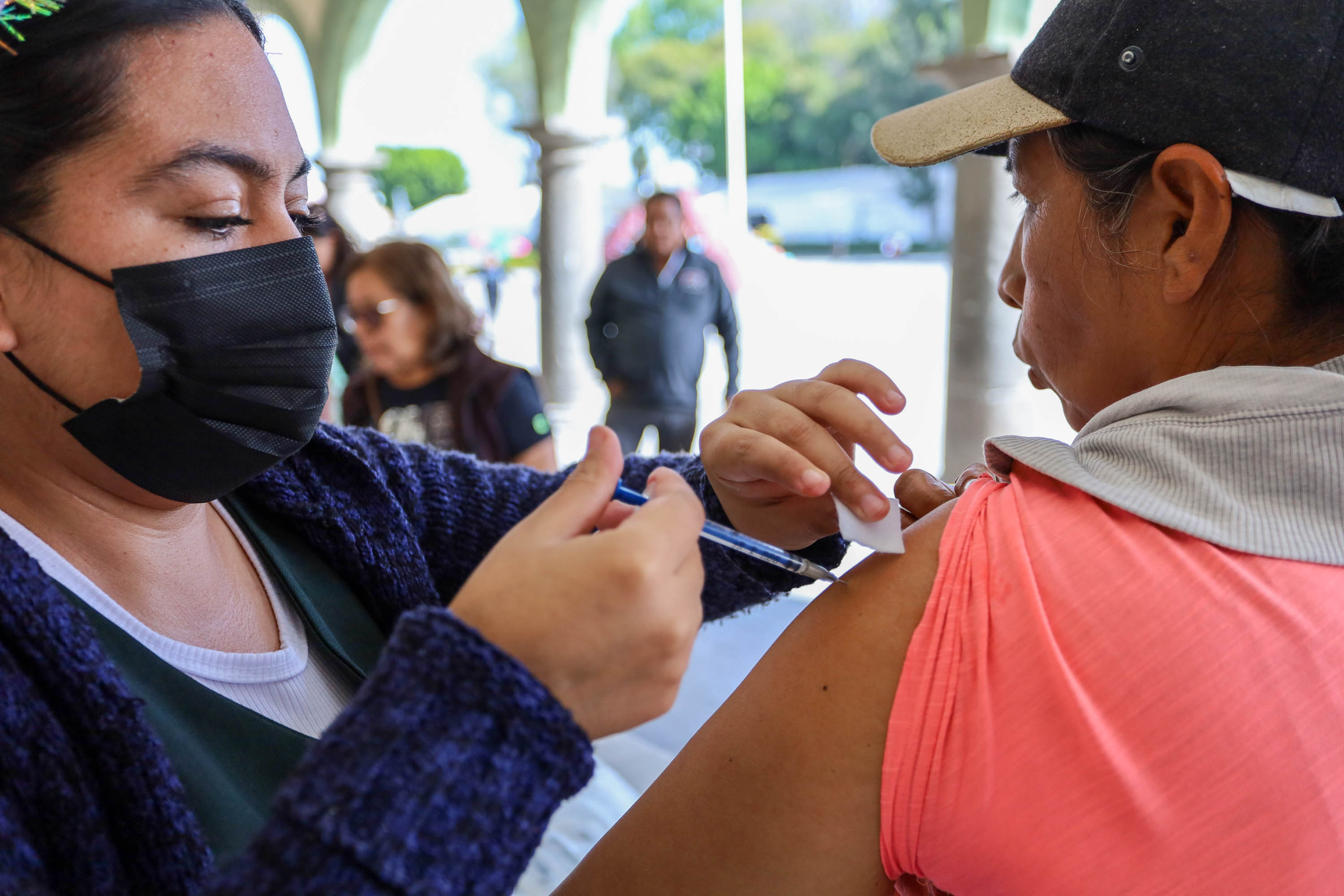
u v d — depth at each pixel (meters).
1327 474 0.66
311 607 0.91
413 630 0.57
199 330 0.75
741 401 0.89
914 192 21.33
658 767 2.66
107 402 0.74
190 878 0.64
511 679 0.56
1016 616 0.67
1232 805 0.63
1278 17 0.68
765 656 0.77
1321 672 0.64
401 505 1.06
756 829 0.73
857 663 0.71
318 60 8.62
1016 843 0.65
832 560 1.01
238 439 0.79
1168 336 0.76
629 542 0.59
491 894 0.53
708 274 5.16
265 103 0.76
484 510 1.12
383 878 0.51
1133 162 0.74
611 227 13.66
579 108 7.23
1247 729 0.63
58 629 0.63
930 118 0.85
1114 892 0.64
